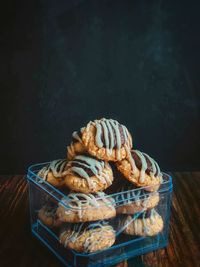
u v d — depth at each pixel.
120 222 0.35
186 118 0.78
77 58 0.74
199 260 0.35
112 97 0.77
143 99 0.77
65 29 0.73
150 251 0.36
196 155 0.80
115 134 0.37
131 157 0.37
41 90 0.76
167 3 0.73
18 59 0.74
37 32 0.73
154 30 0.74
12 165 0.80
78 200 0.34
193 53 0.75
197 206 0.45
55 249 0.36
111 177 0.36
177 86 0.76
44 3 0.71
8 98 0.76
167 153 0.80
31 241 0.38
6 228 0.40
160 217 0.38
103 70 0.75
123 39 0.74
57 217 0.35
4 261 0.34
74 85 0.76
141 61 0.75
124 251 0.35
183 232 0.40
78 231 0.34
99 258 0.34
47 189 0.36
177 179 0.53
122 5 0.72
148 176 0.37
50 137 0.78
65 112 0.77
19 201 0.46
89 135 0.37
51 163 0.40
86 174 0.35
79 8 0.72
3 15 0.72
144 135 0.79
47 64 0.74
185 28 0.74
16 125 0.78
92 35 0.74
